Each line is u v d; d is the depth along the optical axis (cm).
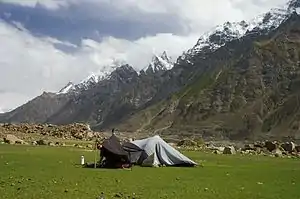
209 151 10494
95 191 3344
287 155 9831
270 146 11019
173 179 4356
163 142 6081
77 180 4022
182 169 5500
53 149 8731
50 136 13325
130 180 4162
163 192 3431
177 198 3172
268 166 6431
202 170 5434
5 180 3844
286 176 4966
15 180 3866
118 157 5453
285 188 3884
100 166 5462
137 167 5638
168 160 5938
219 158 7988
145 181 4119
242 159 7956
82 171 4878
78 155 7300
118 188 3562
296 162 7512
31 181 3841
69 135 13662
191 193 3431
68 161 6116
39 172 4622
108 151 5453
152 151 5947
